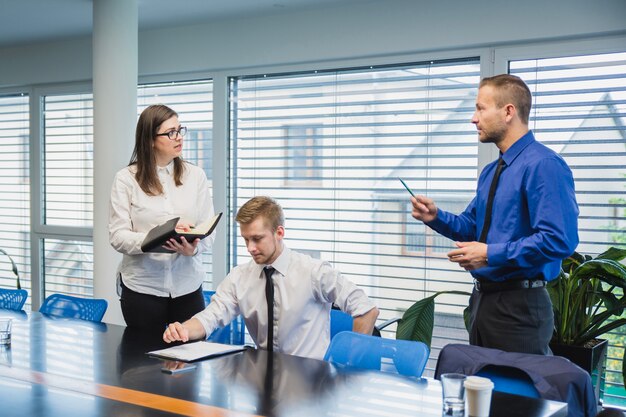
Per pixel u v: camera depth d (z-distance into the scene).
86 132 6.06
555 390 2.02
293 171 5.12
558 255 2.50
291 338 2.75
